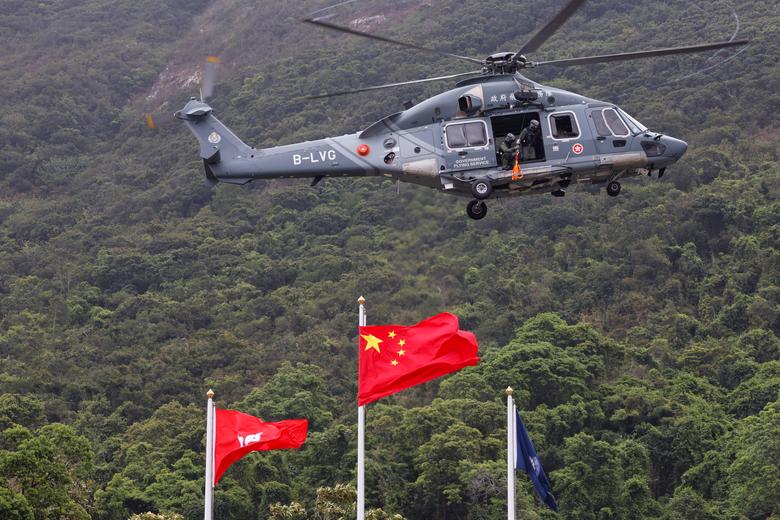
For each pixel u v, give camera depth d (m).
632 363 101.75
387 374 30.75
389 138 40.38
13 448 63.41
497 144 39.59
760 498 78.25
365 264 115.50
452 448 80.44
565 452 84.69
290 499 76.56
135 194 152.38
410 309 108.50
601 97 148.00
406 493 80.25
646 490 81.19
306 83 170.12
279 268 124.25
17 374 97.69
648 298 111.00
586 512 80.19
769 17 158.62
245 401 95.31
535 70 158.00
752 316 106.50
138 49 197.00
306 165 41.44
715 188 124.38
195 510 73.88
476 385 93.88
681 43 156.88
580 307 111.06
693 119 140.00
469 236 117.06
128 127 175.50
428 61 167.25
